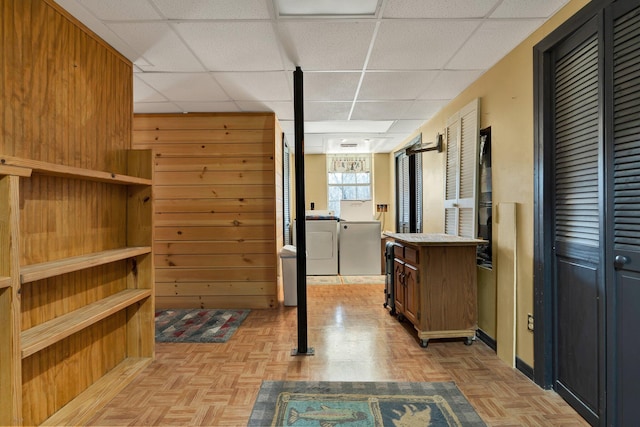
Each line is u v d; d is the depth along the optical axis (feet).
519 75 7.91
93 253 7.00
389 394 6.84
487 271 9.38
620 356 5.35
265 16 6.66
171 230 12.97
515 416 6.13
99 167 7.37
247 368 8.00
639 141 4.97
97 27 6.98
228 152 12.95
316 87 10.52
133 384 7.29
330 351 8.95
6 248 4.53
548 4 6.35
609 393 5.52
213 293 12.96
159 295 12.98
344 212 19.88
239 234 12.97
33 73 5.73
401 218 21.22
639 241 4.99
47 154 6.01
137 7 6.31
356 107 12.71
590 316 5.97
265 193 12.98
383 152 23.76
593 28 5.79
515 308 8.02
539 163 7.16
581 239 6.21
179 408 6.41
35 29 5.76
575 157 6.35
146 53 8.15
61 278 6.24
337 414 6.19
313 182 24.31
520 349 7.87
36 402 5.73
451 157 11.84
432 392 6.91
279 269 14.19
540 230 7.15
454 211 11.49
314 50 8.09
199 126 12.94
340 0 6.23
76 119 6.71
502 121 8.64
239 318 11.72
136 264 8.27
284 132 16.96
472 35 7.48
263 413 6.24
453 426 5.84
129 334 8.36
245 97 11.32
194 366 8.12
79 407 6.26
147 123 12.96
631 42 5.08
